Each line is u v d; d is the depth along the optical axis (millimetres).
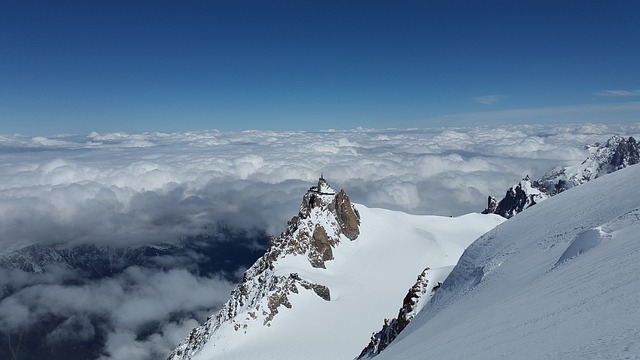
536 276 37625
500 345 20766
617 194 50500
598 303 19906
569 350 15547
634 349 12875
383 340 73812
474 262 62656
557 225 52562
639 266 22578
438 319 45219
